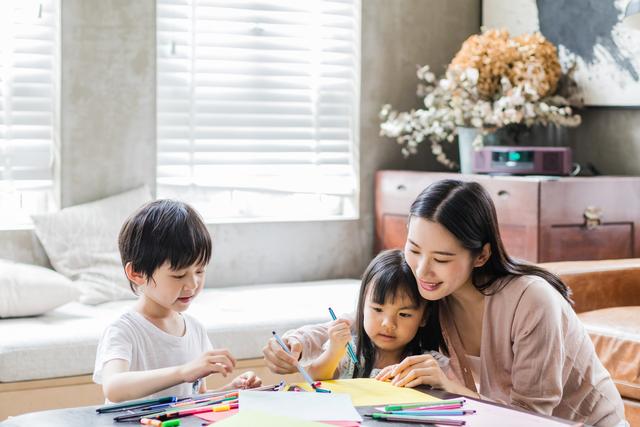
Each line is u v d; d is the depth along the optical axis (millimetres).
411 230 1759
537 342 1749
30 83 3639
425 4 4379
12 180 3631
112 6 3686
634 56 3699
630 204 3607
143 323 1861
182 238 1788
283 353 1739
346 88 4285
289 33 4133
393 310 1898
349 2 4262
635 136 3799
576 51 3953
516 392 1769
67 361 2861
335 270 4227
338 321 1812
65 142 3646
